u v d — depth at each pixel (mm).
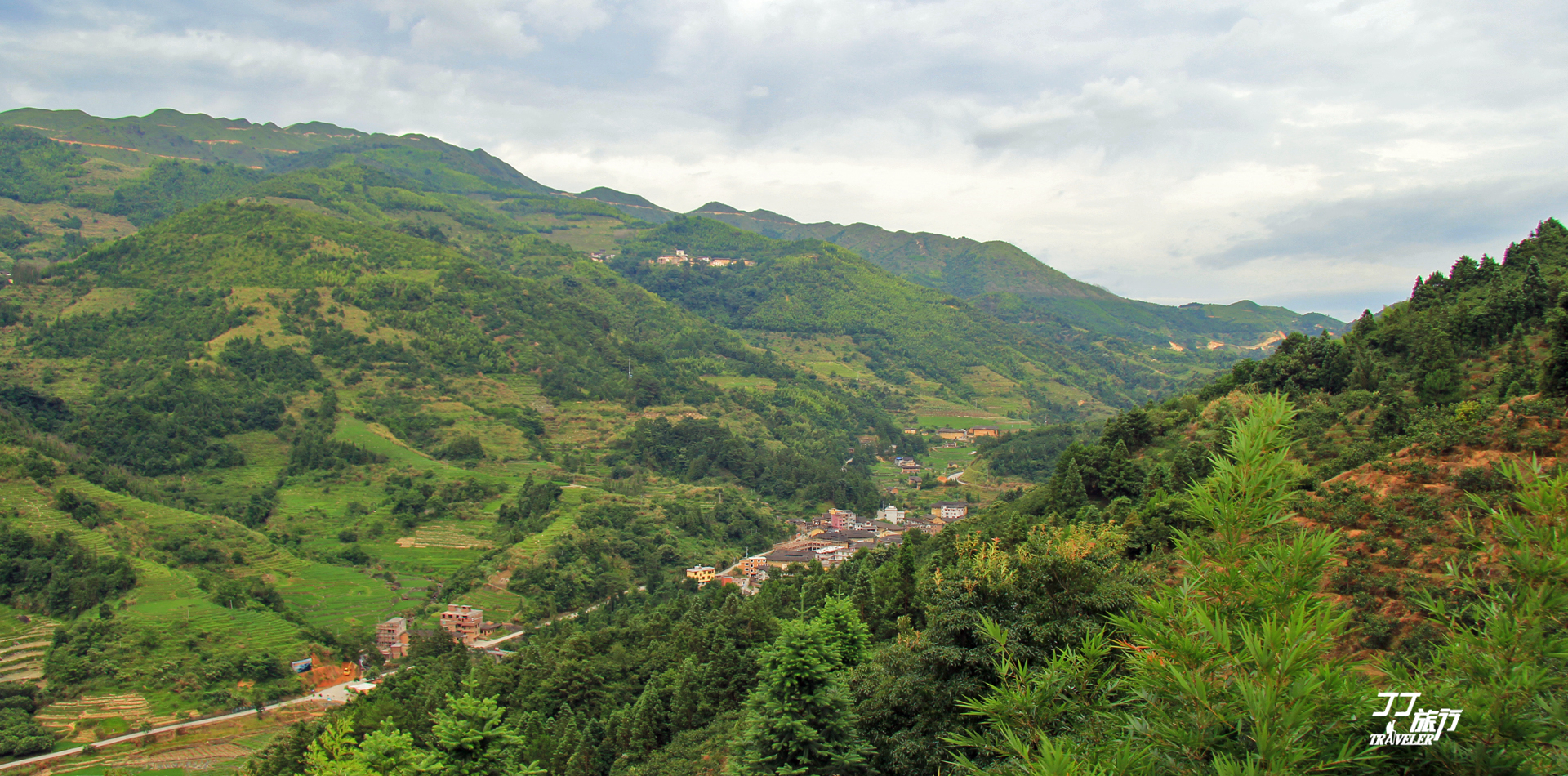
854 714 35219
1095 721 16016
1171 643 13164
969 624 30625
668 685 66250
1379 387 75062
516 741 42438
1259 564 14047
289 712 85938
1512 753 11766
